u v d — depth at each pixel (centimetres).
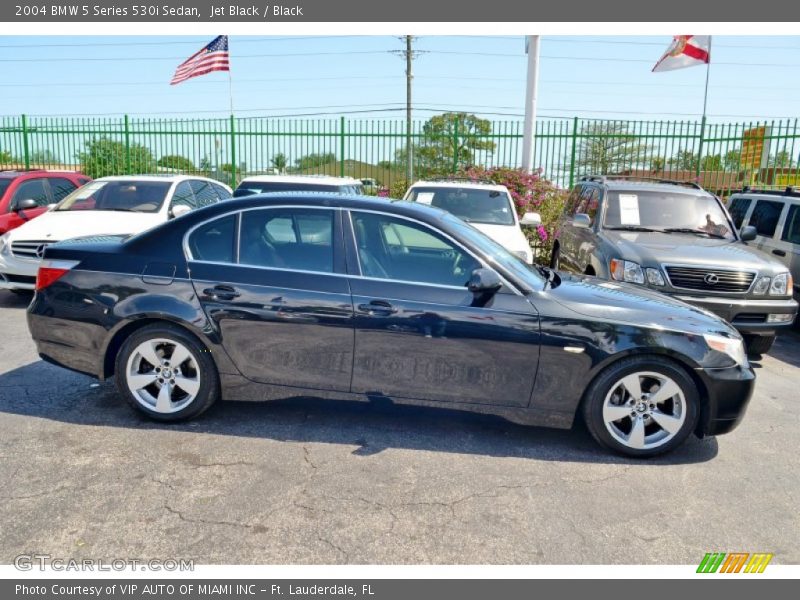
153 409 421
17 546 289
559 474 374
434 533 309
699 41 1484
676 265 613
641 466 390
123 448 387
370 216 415
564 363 390
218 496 335
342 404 418
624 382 392
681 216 754
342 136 1495
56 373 518
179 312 407
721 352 392
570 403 396
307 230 415
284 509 325
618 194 775
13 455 373
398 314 393
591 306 398
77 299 420
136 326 420
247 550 292
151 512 318
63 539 295
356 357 401
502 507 335
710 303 604
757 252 665
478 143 1481
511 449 405
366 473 365
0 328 671
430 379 399
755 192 914
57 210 853
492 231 848
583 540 308
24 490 335
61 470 357
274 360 409
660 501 348
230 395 421
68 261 429
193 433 411
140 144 1580
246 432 414
